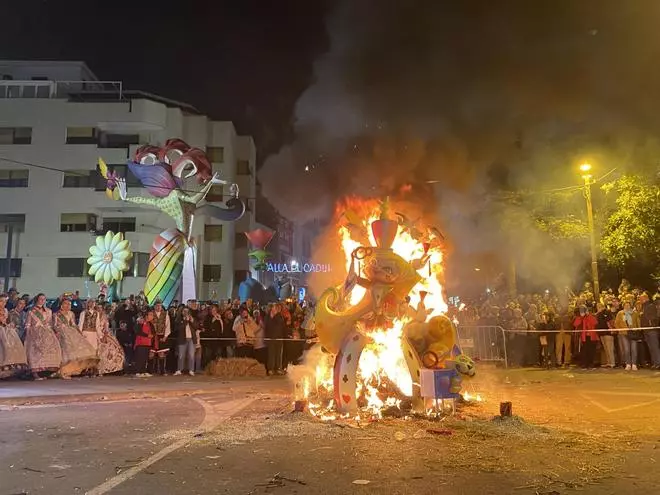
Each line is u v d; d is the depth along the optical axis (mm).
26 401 9758
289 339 15664
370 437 6461
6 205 42062
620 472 5012
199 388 11430
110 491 4625
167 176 23188
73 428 7352
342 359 7711
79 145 42438
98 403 9766
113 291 30625
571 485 4637
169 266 23266
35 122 42719
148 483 4836
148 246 41625
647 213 18484
